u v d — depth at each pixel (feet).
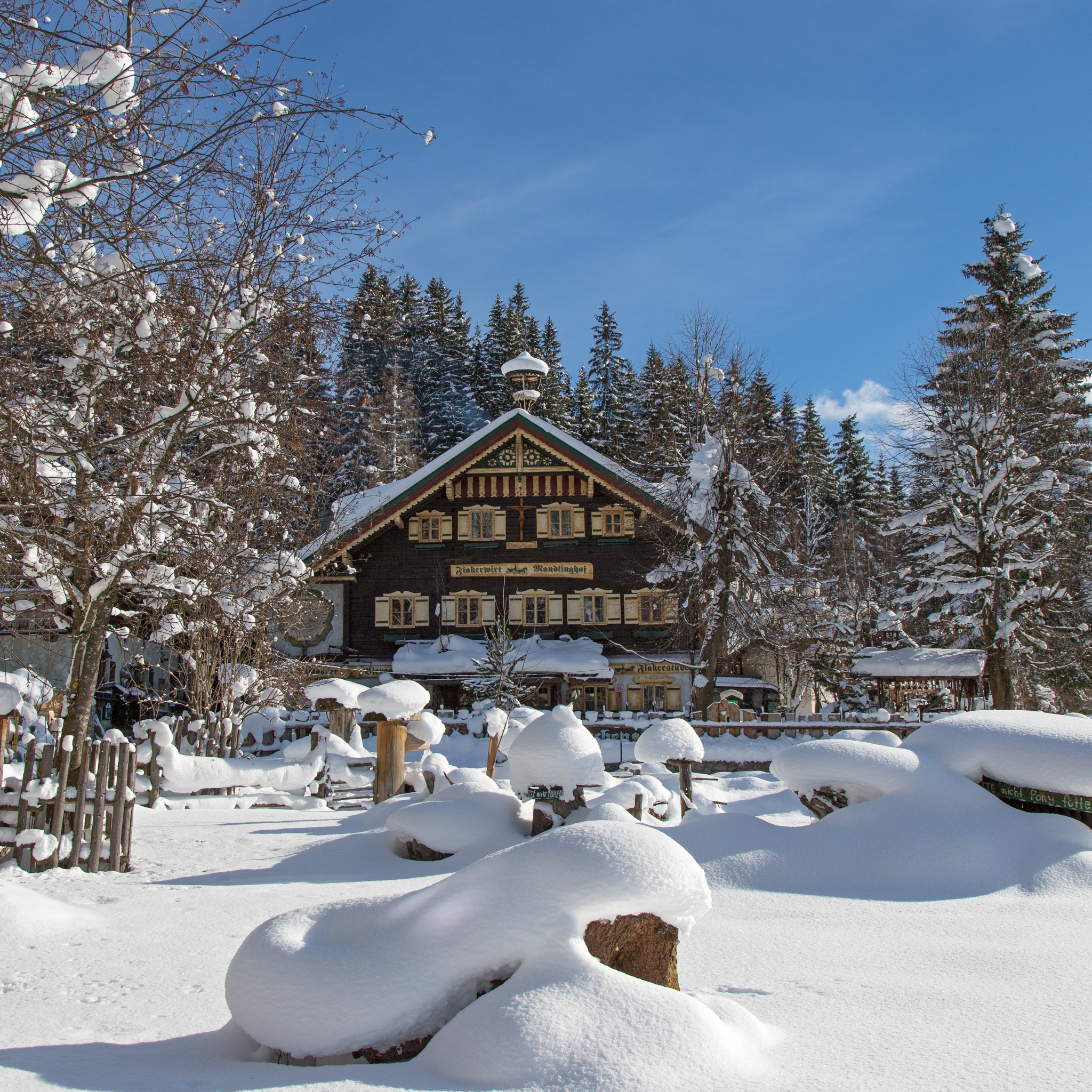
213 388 35.68
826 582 139.44
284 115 26.11
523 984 12.25
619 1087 10.58
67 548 34.50
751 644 107.34
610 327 232.73
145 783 46.50
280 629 65.46
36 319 28.25
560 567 118.32
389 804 40.60
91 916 22.47
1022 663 100.17
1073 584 105.91
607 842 13.25
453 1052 11.64
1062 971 16.66
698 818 30.25
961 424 104.01
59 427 33.53
